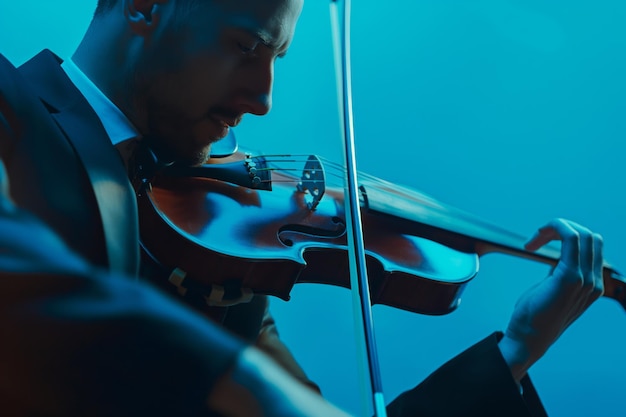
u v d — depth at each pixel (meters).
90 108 0.94
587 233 1.38
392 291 1.41
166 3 1.09
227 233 1.22
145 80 1.10
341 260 1.35
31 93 0.86
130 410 0.25
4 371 0.25
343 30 1.60
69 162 0.85
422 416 1.15
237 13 1.08
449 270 1.46
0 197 0.28
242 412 0.26
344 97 1.49
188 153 1.17
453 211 1.60
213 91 1.10
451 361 1.19
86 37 1.17
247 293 1.18
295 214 1.36
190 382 0.26
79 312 0.25
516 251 1.56
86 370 0.25
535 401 1.26
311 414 0.26
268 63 1.11
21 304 0.25
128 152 1.11
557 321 1.31
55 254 0.26
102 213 0.83
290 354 1.43
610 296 1.54
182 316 0.27
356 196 1.21
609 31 3.38
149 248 1.14
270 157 1.46
